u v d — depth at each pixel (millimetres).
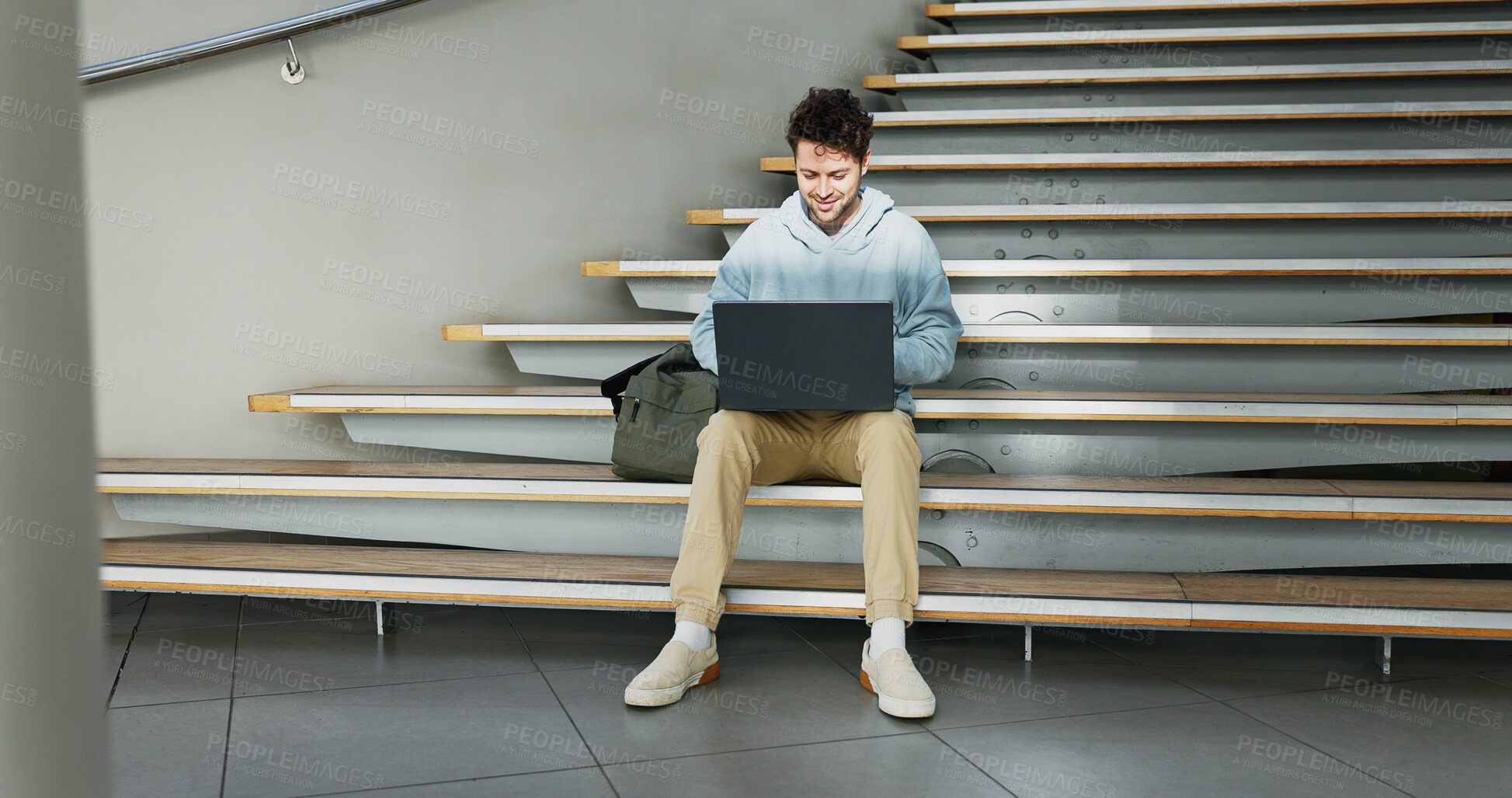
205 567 2154
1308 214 2895
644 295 2979
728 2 3559
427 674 1933
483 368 2980
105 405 2609
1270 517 2068
